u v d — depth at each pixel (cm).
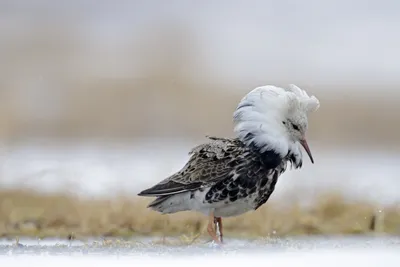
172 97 2777
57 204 1456
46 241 1160
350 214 1421
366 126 2662
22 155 2172
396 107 2798
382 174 1995
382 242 1163
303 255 1005
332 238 1227
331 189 1667
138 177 1856
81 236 1204
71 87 2816
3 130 2467
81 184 1708
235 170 1107
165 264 927
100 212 1349
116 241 1111
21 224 1291
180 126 2692
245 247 1070
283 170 1158
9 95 2706
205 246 1070
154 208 1144
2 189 1584
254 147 1117
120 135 2650
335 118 2730
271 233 1265
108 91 2817
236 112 1152
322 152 2392
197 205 1124
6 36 3142
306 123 1159
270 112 1136
